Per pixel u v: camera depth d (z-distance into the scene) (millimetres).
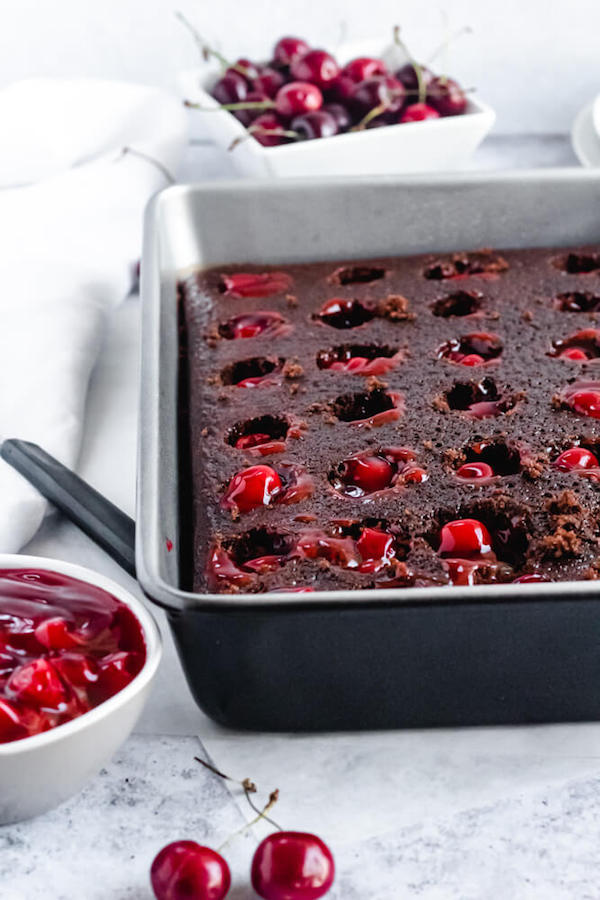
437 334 916
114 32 1207
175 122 1126
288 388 880
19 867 710
